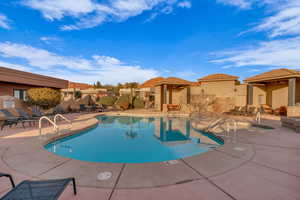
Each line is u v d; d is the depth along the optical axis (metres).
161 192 2.65
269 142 5.74
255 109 14.39
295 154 4.48
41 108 13.77
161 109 20.19
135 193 2.62
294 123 7.76
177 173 3.33
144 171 3.42
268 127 8.86
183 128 10.91
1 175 2.44
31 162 3.88
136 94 26.89
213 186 2.83
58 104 15.25
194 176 3.20
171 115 15.48
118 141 7.87
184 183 2.93
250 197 2.51
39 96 12.93
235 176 3.20
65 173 3.33
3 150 4.75
